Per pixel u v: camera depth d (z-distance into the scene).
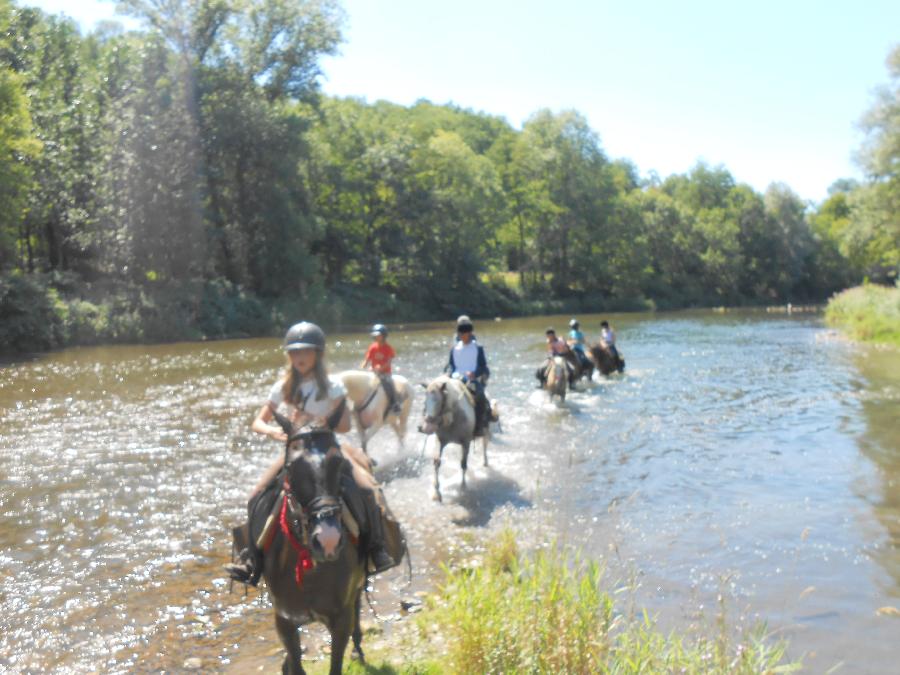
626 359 28.56
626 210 83.50
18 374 24.78
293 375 5.05
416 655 5.85
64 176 42.94
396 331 46.72
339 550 4.21
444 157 65.81
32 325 33.72
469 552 8.41
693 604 6.83
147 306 39.97
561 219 78.69
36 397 19.59
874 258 67.38
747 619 6.52
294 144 47.91
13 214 36.12
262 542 4.81
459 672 5.12
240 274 49.56
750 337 39.09
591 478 11.49
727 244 93.62
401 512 9.94
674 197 118.81
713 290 93.94
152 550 8.55
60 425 15.74
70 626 6.61
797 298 102.50
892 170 49.28
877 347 31.41
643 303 81.94
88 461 12.66
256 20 49.50
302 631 6.59
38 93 43.12
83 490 10.95
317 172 58.22
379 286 63.22
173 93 44.06
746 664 4.74
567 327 49.56
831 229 113.19
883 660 5.80
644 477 11.46
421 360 27.83
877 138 49.66
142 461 12.67
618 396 19.56
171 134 42.41
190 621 6.71
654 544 8.48
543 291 78.00
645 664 4.72
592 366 22.03
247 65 49.09
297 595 4.64
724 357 28.88
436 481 10.60
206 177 44.84
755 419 16.02
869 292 43.41
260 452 13.31
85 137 44.12
